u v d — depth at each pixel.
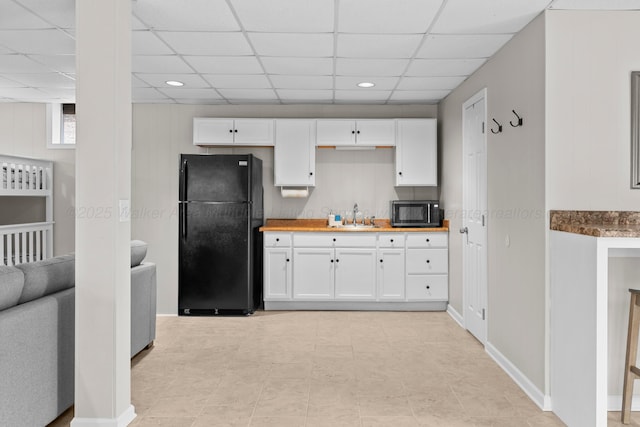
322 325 4.62
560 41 2.79
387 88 4.80
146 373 3.33
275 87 4.77
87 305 2.42
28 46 3.57
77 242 2.41
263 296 5.24
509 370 3.30
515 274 3.23
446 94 5.06
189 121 5.54
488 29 3.15
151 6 2.81
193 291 4.98
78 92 2.41
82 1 2.41
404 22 3.05
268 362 3.56
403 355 3.72
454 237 4.87
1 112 5.60
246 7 2.83
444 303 5.21
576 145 2.78
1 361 2.05
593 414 2.28
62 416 2.66
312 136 5.33
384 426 2.53
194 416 2.65
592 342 2.29
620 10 2.79
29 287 2.37
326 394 2.96
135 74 4.30
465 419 2.62
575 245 2.47
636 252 2.61
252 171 5.03
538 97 2.87
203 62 3.94
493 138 3.67
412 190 5.63
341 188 5.66
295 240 5.17
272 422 2.57
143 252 3.75
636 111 2.78
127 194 2.54
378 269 5.15
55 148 5.61
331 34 3.28
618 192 2.78
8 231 4.78
